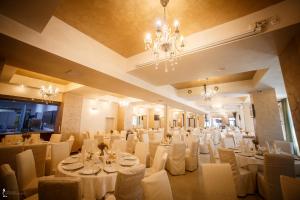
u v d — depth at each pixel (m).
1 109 6.10
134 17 2.83
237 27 2.76
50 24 2.82
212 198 1.75
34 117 7.00
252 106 6.70
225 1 2.42
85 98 9.42
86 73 3.83
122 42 3.71
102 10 2.67
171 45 2.29
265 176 2.81
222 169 1.90
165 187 1.57
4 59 2.98
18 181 2.46
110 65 4.01
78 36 3.27
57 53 2.87
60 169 2.47
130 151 6.29
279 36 2.54
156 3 2.48
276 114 5.84
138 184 1.94
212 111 18.77
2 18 2.22
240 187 3.12
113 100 10.66
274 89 6.00
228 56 3.36
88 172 2.26
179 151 4.45
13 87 6.30
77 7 2.62
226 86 6.79
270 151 3.78
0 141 5.98
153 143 4.90
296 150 7.09
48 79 6.67
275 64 3.77
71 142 5.43
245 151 3.96
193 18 2.80
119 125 11.23
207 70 4.27
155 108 17.27
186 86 7.79
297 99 2.45
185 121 15.17
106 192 2.20
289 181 1.36
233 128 14.84
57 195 1.35
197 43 3.14
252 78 6.08
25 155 2.72
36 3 2.01
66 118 7.78
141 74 4.75
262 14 2.53
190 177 4.22
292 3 2.29
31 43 2.51
